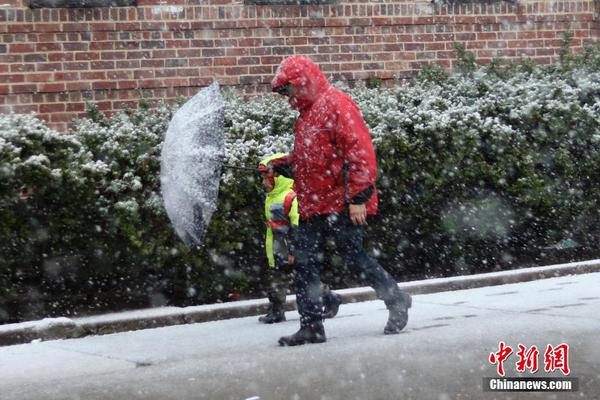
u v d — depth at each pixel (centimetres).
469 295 1087
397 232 1190
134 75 1283
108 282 1038
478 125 1217
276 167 864
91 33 1262
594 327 827
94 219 995
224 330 934
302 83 806
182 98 1246
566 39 1424
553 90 1283
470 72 1377
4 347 874
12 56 1230
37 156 959
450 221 1214
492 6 1462
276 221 916
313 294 814
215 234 1047
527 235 1280
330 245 1118
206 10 1315
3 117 998
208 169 820
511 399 585
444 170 1192
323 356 746
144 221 1015
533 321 873
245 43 1335
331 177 814
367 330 880
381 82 1404
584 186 1297
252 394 628
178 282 1052
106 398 639
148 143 1036
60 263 1002
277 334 892
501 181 1226
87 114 1248
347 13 1385
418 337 814
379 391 617
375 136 1154
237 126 1130
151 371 726
